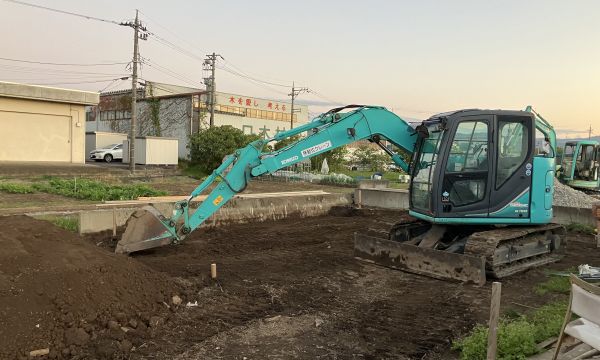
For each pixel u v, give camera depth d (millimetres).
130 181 23031
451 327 6016
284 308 6621
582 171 21938
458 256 7910
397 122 9148
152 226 8344
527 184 8492
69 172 22703
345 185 25562
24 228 7199
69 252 6434
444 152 8250
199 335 5590
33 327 5012
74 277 5773
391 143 9352
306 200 16328
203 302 6668
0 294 5164
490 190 8344
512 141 8469
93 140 36719
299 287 7594
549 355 4637
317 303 6887
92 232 10828
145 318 5777
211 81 37312
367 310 6652
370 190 18359
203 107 43250
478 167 8344
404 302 7004
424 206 8750
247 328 5848
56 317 5234
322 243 11328
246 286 7512
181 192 18688
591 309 3955
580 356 4301
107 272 6156
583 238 12773
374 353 5230
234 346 5312
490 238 8047
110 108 48219
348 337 5664
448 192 8289
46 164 23734
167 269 8055
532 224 8719
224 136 29578
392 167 49781
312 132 8688
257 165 8375
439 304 6898
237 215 14023
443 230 8953
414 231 10062
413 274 8477
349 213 16578
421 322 6195
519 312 6555
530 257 9164
